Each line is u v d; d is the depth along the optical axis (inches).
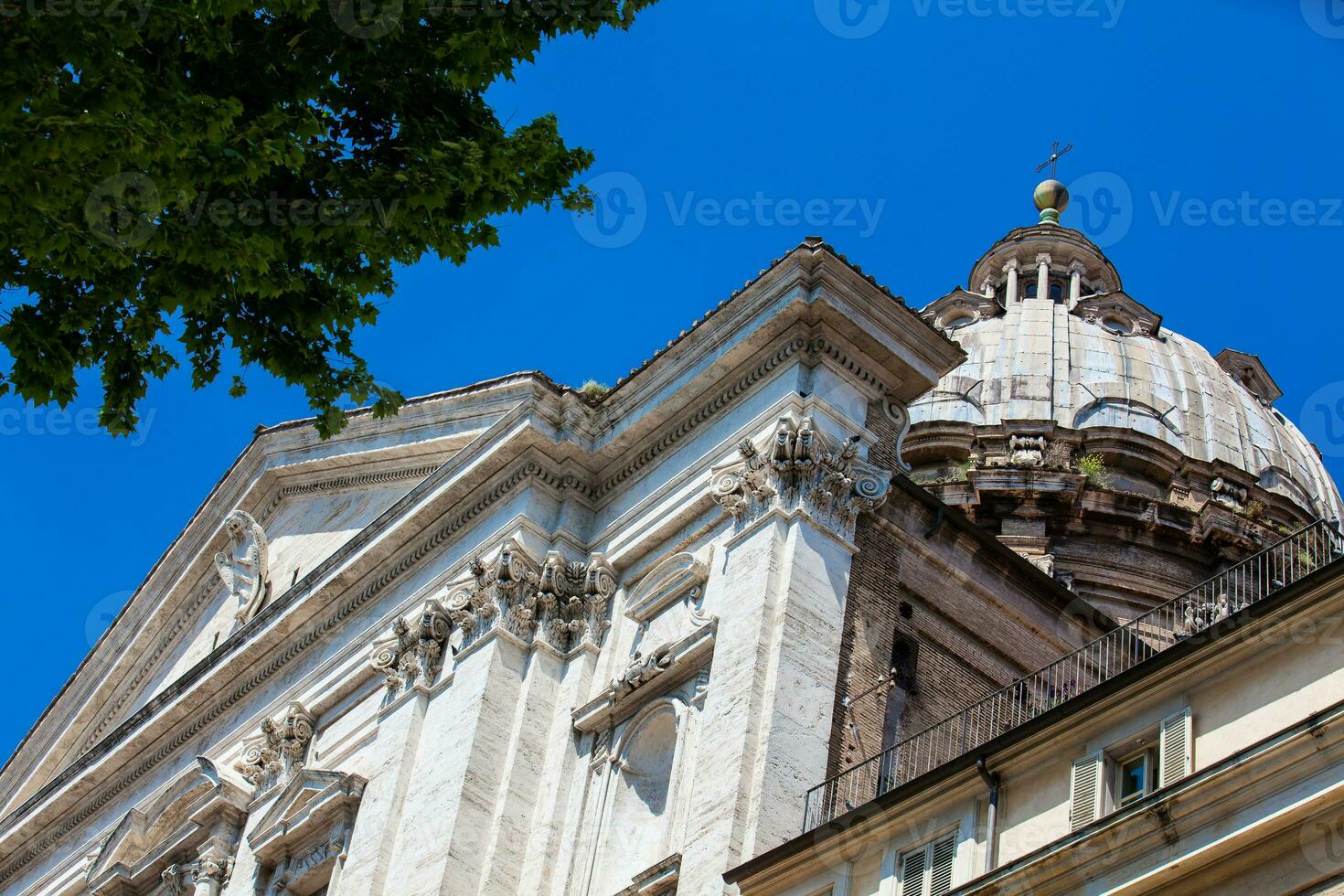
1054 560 2468.0
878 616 1472.7
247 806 1831.9
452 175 1004.6
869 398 1558.8
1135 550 2496.3
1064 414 2763.3
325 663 1834.4
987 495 2529.5
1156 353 2923.2
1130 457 2613.2
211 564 2176.4
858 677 1423.5
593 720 1513.3
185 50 968.9
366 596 1829.5
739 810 1307.8
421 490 1764.3
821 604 1423.5
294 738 1802.4
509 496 1689.2
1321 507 2876.5
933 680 1536.7
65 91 884.6
